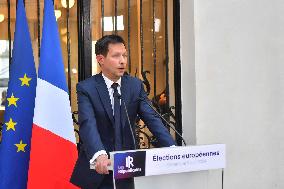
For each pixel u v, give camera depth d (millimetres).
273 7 5156
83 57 4871
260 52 5109
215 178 4863
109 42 3129
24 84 3979
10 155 3906
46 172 3871
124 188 2795
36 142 3855
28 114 3975
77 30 4953
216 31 4934
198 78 4867
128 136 3174
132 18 5234
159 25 5242
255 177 5109
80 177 3248
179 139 5000
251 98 5074
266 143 5148
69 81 4875
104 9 5102
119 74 3145
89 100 3160
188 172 2641
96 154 2881
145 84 5059
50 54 4000
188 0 4941
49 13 4062
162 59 5211
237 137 5020
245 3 5035
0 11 5020
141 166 2457
